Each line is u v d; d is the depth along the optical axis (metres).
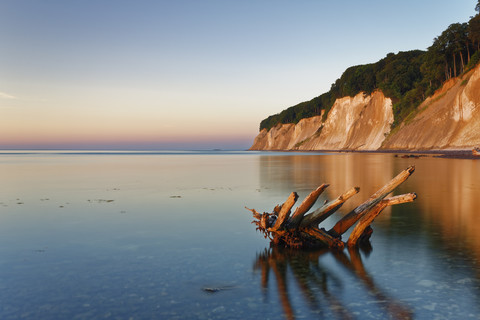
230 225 11.92
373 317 5.32
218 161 67.94
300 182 25.84
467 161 48.12
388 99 122.44
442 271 7.19
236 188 22.50
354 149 129.62
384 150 104.75
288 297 6.08
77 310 5.61
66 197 18.83
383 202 8.97
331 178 28.61
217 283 6.74
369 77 139.00
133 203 16.70
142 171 39.69
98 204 16.45
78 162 65.56
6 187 23.62
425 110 96.00
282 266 7.74
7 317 5.39
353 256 8.38
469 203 15.35
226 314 5.46
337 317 5.34
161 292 6.30
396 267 7.50
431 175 29.06
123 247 9.24
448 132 81.38
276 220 9.42
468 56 93.06
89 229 11.34
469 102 77.19
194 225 11.93
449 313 5.41
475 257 8.02
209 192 20.59
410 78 120.88
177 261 8.09
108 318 5.35
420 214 13.03
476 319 5.22
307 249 9.10
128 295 6.18
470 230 10.53
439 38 97.00
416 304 5.73
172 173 36.41
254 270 7.48
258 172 36.62
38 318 5.36
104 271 7.41
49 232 10.94
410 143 92.94
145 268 7.60
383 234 10.24
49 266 7.73
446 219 12.13
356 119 141.00
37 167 48.34
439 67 100.81
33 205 16.22
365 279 6.87
